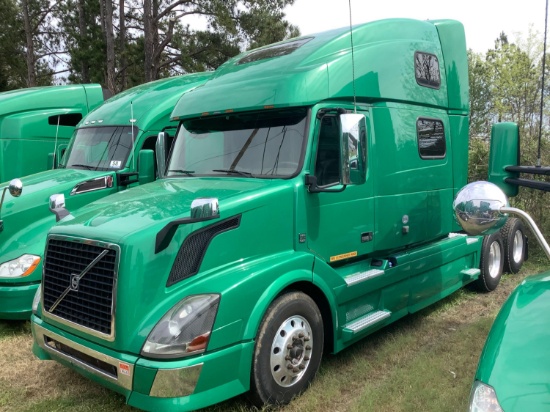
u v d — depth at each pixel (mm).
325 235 4574
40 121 9750
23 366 5012
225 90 4957
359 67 4988
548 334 2248
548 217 9594
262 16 22547
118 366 3461
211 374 3469
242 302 3654
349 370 4730
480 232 2658
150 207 4023
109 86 21719
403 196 5535
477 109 16688
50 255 4152
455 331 5742
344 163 4203
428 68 6070
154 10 23469
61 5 30016
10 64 32156
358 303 4906
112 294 3520
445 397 3996
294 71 4598
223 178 4656
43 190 6391
